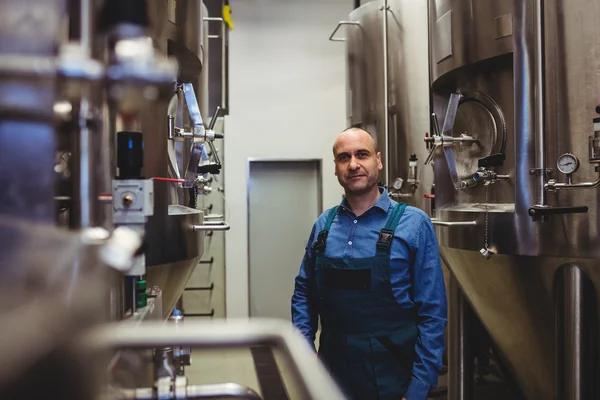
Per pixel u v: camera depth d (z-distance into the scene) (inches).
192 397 31.1
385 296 62.4
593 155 57.5
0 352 18.6
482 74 78.9
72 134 29.9
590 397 63.6
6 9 24.0
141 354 30.8
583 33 60.6
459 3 77.4
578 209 58.9
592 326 62.5
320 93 176.1
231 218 171.5
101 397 21.9
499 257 69.2
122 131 32.5
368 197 68.4
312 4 175.8
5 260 21.0
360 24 136.5
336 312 64.3
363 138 68.5
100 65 22.4
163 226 59.2
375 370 61.5
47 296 20.4
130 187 31.9
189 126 85.8
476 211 73.3
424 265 63.7
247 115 172.9
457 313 95.9
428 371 59.7
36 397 19.3
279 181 180.2
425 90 120.3
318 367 22.3
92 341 21.3
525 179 65.9
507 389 115.6
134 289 34.5
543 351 72.1
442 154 95.0
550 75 63.4
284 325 27.7
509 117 74.2
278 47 174.4
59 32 24.6
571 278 62.1
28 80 22.3
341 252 66.3
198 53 79.0
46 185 24.6
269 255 180.7
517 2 67.4
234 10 172.1
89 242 23.4
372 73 133.0
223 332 26.6
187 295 163.9
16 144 24.2
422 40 120.5
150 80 22.7
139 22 27.3
